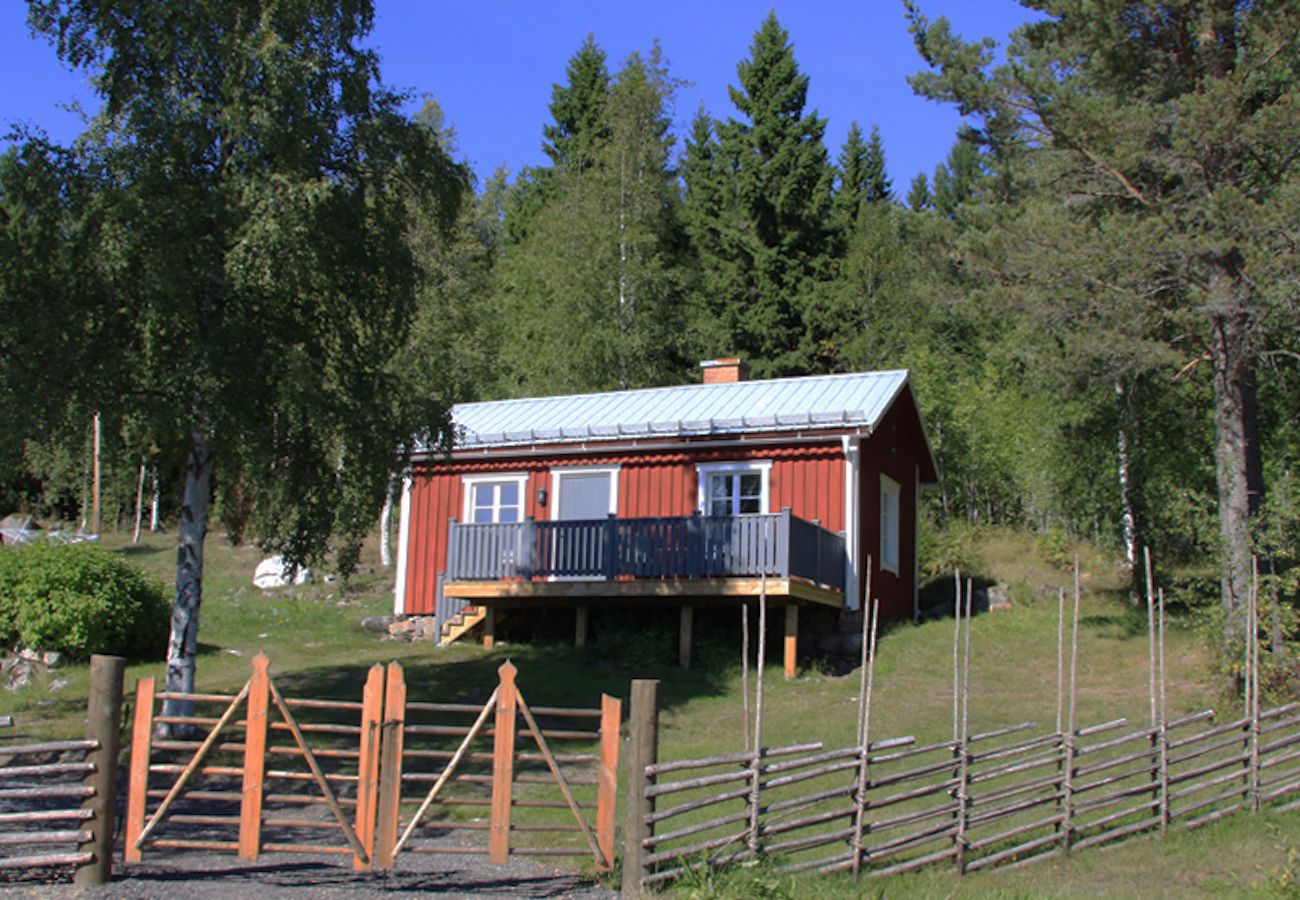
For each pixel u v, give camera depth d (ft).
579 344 110.73
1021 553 93.91
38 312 44.65
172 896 27.71
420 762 46.73
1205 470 80.94
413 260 53.01
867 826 31.27
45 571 63.00
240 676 61.62
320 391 46.44
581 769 45.14
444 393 56.59
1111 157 60.75
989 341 122.62
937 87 65.46
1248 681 40.55
